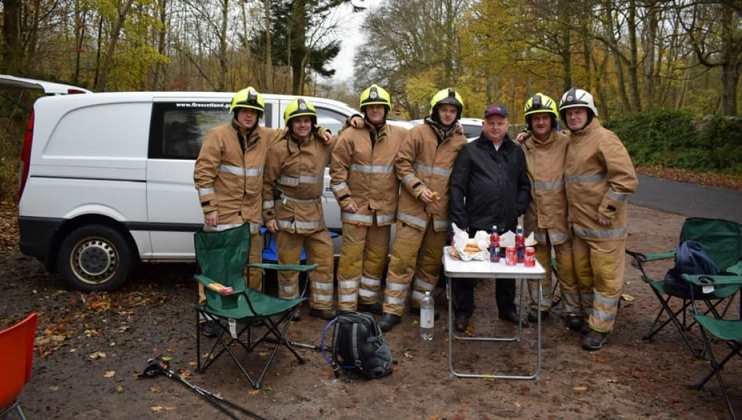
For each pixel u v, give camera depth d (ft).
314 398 11.55
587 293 15.19
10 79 24.62
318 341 14.49
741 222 32.73
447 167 15.16
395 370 12.93
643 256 14.25
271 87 79.77
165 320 15.75
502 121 14.48
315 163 15.07
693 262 12.88
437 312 16.56
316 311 16.15
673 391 11.91
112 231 17.28
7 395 8.16
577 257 14.88
